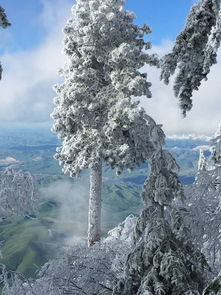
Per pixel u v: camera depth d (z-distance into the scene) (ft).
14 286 32.27
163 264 23.16
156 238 24.04
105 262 33.06
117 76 62.39
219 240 28.66
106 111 63.31
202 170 27.63
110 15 64.18
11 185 52.21
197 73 31.50
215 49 22.97
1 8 25.99
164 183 24.25
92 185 67.67
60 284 32.04
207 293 12.16
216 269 27.94
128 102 59.21
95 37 66.33
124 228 49.11
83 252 33.96
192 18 31.76
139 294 23.63
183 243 24.30
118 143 63.67
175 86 32.32
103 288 32.14
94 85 65.31
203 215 27.37
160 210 25.02
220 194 27.37
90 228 67.56
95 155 65.21
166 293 23.13
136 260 24.91
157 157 24.99
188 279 23.32
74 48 68.59
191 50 31.73
